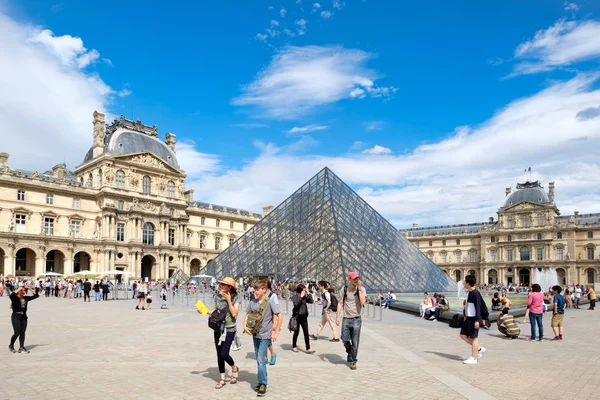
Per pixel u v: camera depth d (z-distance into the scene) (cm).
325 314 2439
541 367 1705
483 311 1791
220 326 1425
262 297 1426
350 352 1691
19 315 2030
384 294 5234
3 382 1488
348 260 5431
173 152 12875
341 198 6544
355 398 1295
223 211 14512
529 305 2477
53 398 1307
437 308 3450
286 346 2212
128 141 11350
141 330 2803
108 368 1695
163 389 1402
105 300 6241
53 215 9975
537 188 16475
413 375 1570
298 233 6212
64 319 3503
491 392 1348
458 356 1939
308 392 1359
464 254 17712
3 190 9319
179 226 12081
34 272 9831
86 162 11538
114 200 10669
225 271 6744
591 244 14700
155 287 9269
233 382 1470
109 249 10338
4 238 9031
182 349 2102
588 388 1394
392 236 6644
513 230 16100
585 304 5953
